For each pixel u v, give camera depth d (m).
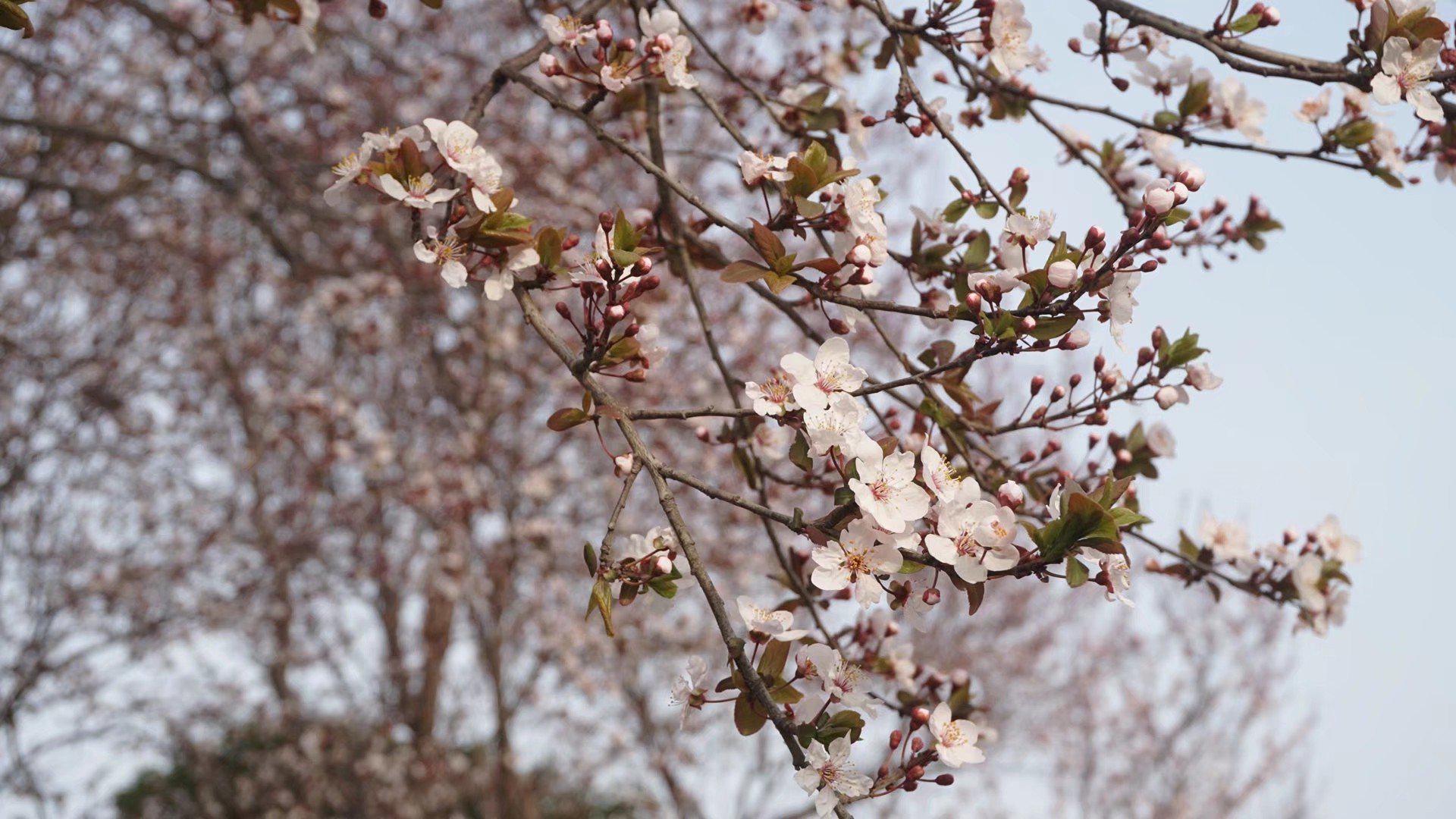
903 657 2.55
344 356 7.82
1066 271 1.77
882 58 2.91
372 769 9.05
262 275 7.59
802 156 2.02
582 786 9.27
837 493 1.69
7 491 7.75
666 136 6.04
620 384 6.37
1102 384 2.30
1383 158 2.60
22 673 7.83
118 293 7.88
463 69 7.35
